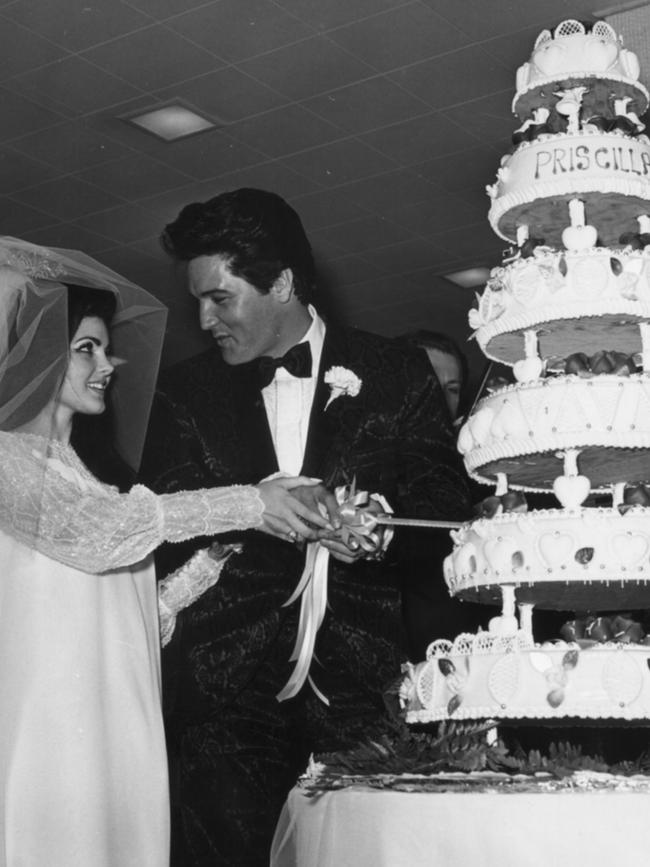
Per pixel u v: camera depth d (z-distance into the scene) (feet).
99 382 9.61
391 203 30.76
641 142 10.05
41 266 9.41
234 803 10.37
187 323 36.94
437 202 30.66
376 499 10.30
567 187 9.75
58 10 22.91
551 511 9.11
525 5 22.79
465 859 8.11
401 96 25.94
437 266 34.35
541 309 9.43
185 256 10.94
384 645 10.79
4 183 29.43
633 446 9.09
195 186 29.71
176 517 9.21
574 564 8.92
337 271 34.65
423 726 11.60
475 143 27.78
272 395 11.21
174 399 11.16
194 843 10.43
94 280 9.54
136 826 9.13
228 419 11.03
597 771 8.59
